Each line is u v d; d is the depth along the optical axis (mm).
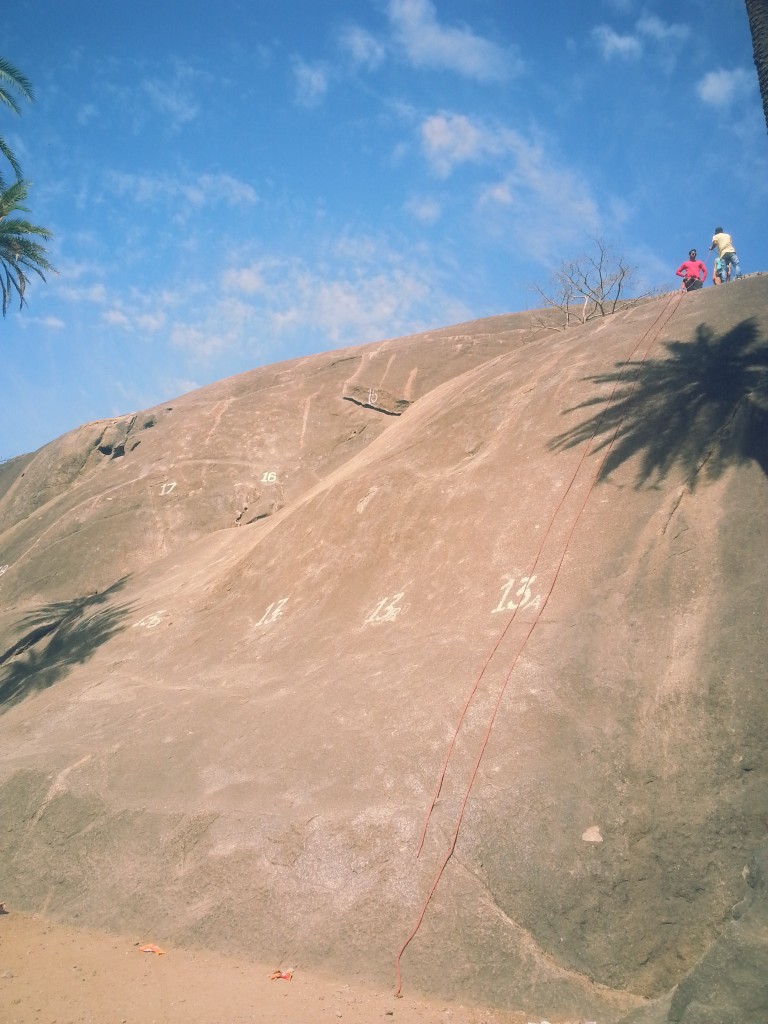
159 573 18578
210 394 25109
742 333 10797
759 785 6664
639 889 6465
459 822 7254
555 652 8375
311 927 7086
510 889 6711
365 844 7441
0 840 9656
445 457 12836
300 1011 6105
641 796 6961
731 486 9062
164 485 21547
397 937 6730
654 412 10492
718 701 7262
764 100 9164
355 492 13367
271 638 11938
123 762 10023
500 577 9867
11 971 6980
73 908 8398
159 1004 6305
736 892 6238
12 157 16641
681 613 8188
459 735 8008
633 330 12500
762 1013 4641
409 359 24031
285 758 8883
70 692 13289
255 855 7844
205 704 10797
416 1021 5938
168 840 8531
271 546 14289
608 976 6137
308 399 23406
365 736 8578
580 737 7527
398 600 10820
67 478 24578
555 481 10562
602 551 9281
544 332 24562
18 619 18484
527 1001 6086
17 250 17281
